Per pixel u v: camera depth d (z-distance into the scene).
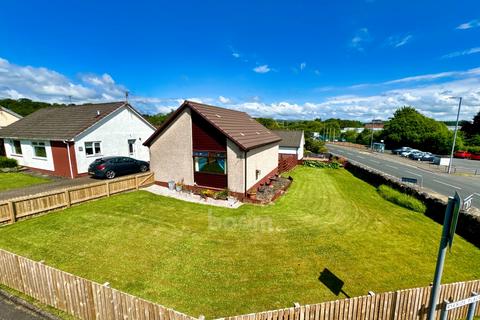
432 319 4.68
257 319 4.68
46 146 20.28
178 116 16.23
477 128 58.38
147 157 27.78
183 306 6.25
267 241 9.85
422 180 23.47
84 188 13.80
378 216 13.50
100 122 21.69
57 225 10.88
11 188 16.44
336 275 7.79
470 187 21.17
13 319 5.81
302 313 5.00
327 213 13.65
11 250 8.77
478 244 10.45
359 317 5.44
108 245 9.21
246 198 14.88
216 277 7.45
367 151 59.94
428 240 10.59
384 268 8.29
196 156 16.14
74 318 5.84
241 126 18.62
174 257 8.48
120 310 5.23
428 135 53.19
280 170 26.11
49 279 6.01
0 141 25.80
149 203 14.02
